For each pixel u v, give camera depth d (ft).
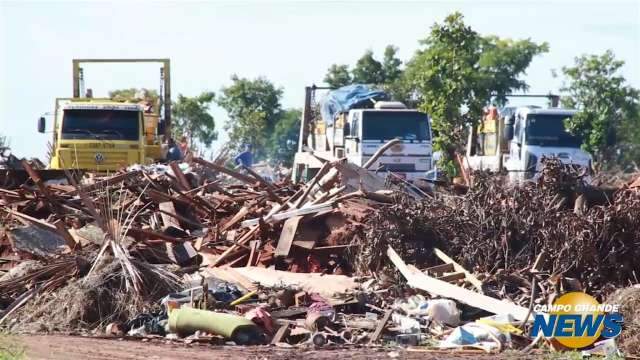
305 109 326.85
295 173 309.63
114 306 124.67
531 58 481.05
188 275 139.44
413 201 153.38
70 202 164.76
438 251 142.61
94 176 193.57
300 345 111.65
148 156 272.51
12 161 219.82
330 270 148.56
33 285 131.95
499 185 154.30
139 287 127.13
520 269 137.90
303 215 155.74
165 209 165.58
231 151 262.06
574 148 288.92
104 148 250.16
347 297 128.88
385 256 143.02
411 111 270.46
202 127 439.63
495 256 141.18
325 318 117.50
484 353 107.76
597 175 215.31
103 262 130.82
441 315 121.08
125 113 254.27
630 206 138.41
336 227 154.30
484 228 143.13
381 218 145.59
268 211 165.58
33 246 146.41
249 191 181.98
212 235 159.53
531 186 153.69
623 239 136.46
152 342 112.88
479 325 116.06
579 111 292.61
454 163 310.24
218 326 113.39
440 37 313.53
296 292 127.65
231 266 149.89
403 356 104.99
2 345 106.42
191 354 104.83
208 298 124.26
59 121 252.42
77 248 139.64
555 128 289.74
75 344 110.73
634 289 121.19
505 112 322.55
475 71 315.78
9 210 158.71
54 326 122.01
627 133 387.75
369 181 175.83
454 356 105.60
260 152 462.60
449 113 310.65
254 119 457.68
